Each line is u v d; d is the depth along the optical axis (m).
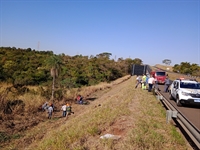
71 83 34.09
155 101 13.63
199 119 9.38
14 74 35.97
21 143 9.05
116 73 62.12
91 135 6.96
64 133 7.58
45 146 6.55
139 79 24.22
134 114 9.63
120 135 6.78
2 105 13.88
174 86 14.66
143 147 5.66
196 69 67.31
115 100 14.91
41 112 15.80
